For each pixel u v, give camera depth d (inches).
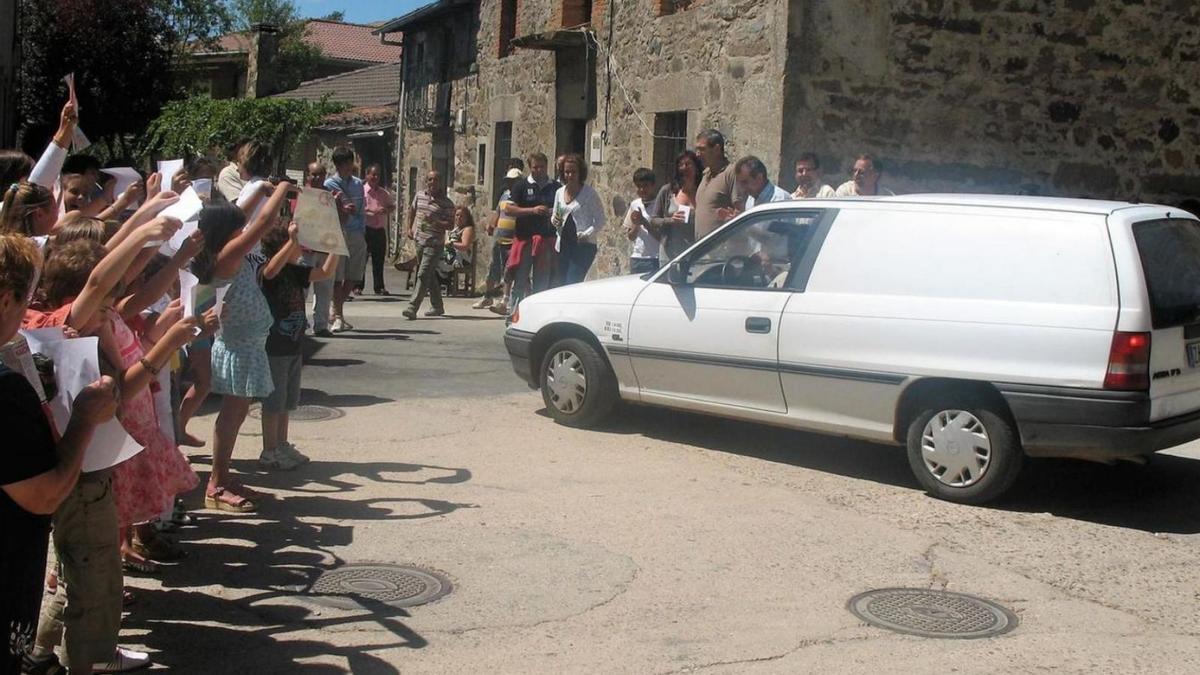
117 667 163.9
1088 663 177.0
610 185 592.4
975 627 191.3
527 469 287.1
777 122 450.6
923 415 267.1
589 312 328.5
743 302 296.2
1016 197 275.7
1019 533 243.8
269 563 214.1
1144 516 259.0
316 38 2102.6
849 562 223.3
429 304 667.4
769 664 174.7
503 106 753.0
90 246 155.9
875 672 172.2
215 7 1546.5
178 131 1123.9
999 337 254.5
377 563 215.8
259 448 301.3
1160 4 498.3
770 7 454.9
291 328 271.7
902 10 462.0
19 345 122.1
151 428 175.8
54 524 150.2
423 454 300.0
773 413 292.5
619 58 582.6
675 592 205.0
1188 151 510.9
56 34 1167.6
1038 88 484.4
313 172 510.6
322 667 168.6
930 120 470.9
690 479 281.4
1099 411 243.4
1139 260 246.7
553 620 190.2
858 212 284.5
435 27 914.7
